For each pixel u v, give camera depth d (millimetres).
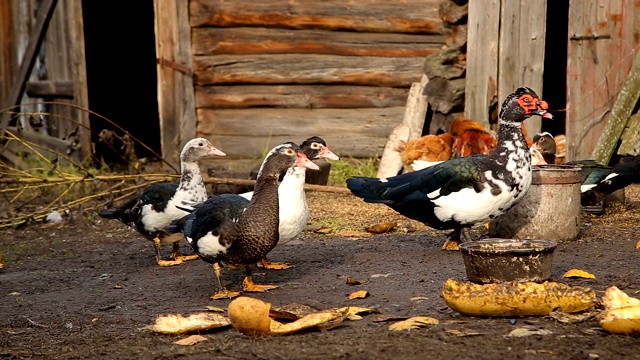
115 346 5781
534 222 8273
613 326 5277
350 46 13203
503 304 5676
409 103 12719
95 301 7215
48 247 9680
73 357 5578
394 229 9484
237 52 13523
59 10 14203
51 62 14414
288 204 7438
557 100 17031
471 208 7699
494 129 12453
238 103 13633
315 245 8836
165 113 13805
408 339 5383
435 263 7648
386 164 12312
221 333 5953
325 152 8281
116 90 19094
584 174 9406
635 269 7086
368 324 5898
